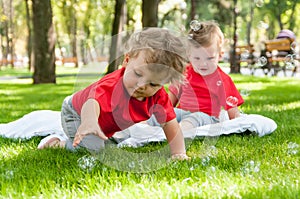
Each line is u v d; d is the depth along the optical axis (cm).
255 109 550
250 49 1579
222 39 355
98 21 3872
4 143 336
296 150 287
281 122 429
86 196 199
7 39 3048
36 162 268
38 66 1261
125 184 215
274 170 239
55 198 197
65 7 2917
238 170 242
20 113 562
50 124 364
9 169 250
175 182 217
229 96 371
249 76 1423
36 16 1238
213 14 2095
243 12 2508
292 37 1395
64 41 4303
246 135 356
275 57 1463
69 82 1323
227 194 195
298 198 188
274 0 2217
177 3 2308
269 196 189
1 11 3162
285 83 1090
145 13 1009
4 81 1481
